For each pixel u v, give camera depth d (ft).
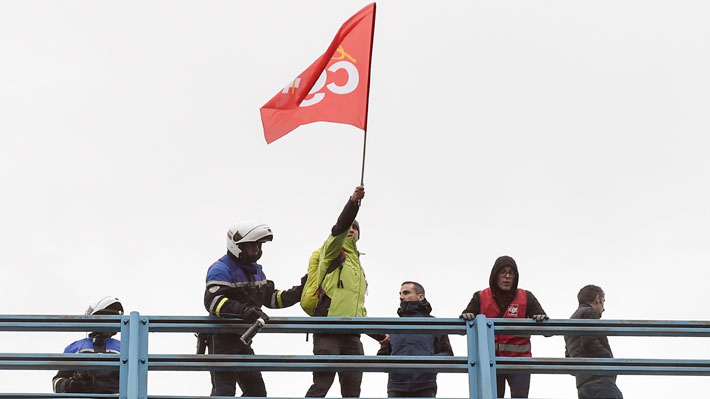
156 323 59.93
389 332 60.80
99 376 65.21
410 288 66.28
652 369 60.18
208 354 59.36
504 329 60.80
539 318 61.16
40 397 57.88
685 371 60.23
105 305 69.56
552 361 60.18
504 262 64.95
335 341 63.05
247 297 61.87
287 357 59.57
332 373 63.36
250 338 58.85
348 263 65.21
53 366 58.59
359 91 67.62
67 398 58.03
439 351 65.72
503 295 65.21
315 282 64.75
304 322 60.54
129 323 59.62
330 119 67.36
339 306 64.23
